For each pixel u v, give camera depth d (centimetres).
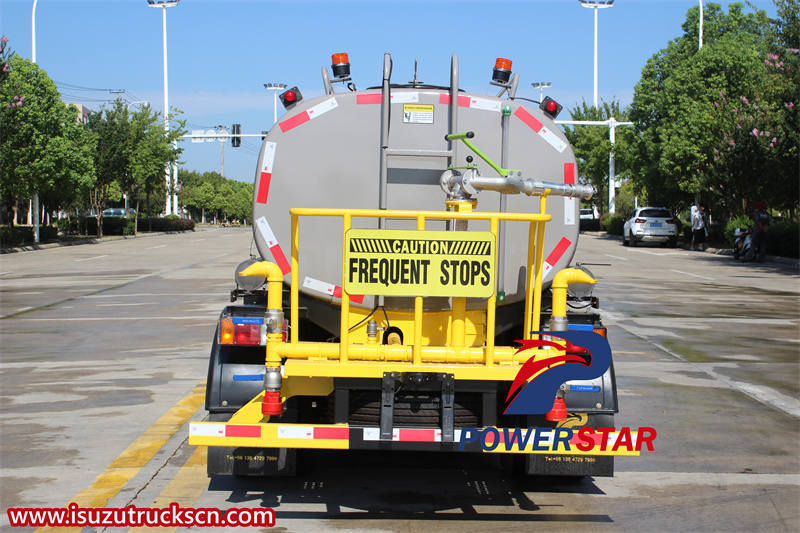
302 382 467
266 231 516
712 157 3278
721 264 2627
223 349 521
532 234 474
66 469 578
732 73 3572
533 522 488
